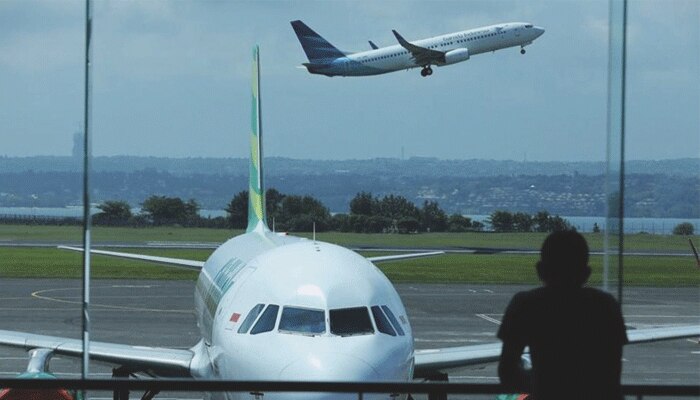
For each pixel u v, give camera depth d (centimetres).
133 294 17450
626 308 16188
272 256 6231
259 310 5469
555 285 2694
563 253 2677
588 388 2656
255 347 5200
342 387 2639
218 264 8119
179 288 18650
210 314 6738
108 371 9762
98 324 13438
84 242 3988
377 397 4775
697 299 17662
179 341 11925
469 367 6700
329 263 5834
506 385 2684
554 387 2659
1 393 5812
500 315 14888
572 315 2656
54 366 9981
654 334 7181
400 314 5562
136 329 12975
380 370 4981
